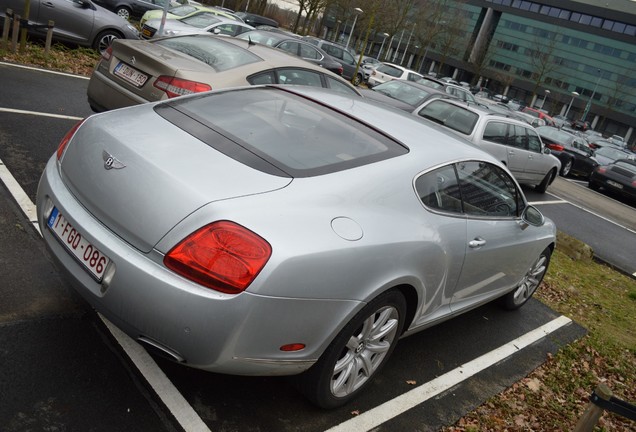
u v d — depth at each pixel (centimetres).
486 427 325
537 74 7512
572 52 8212
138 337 224
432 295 314
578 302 628
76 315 295
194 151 251
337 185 258
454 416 324
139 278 215
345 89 715
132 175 233
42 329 275
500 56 8706
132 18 1984
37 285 310
